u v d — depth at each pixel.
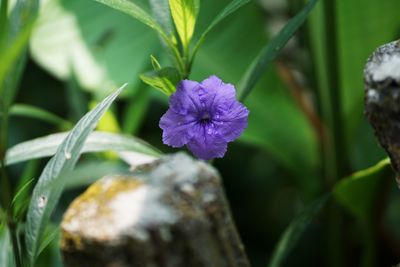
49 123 1.12
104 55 0.99
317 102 0.94
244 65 0.95
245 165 1.13
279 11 1.15
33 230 0.61
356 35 0.92
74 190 0.96
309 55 0.94
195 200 0.55
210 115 0.63
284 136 0.94
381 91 0.59
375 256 0.88
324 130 0.93
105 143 0.66
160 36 0.67
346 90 0.93
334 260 0.93
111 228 0.54
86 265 0.55
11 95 0.63
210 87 0.63
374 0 0.91
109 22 1.00
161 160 0.58
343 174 0.90
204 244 0.55
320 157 0.93
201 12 0.94
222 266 0.57
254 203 1.13
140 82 0.84
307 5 0.66
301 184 0.94
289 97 0.95
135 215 0.54
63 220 0.56
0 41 0.59
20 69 0.63
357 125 0.93
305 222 0.72
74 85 0.87
